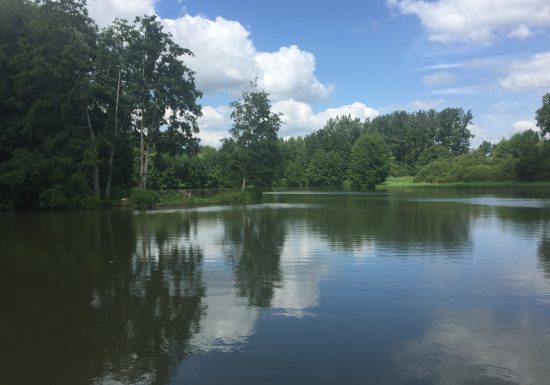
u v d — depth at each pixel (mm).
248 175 49469
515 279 9672
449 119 117750
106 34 35812
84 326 6992
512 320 7086
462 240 15000
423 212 26156
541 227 18297
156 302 8188
